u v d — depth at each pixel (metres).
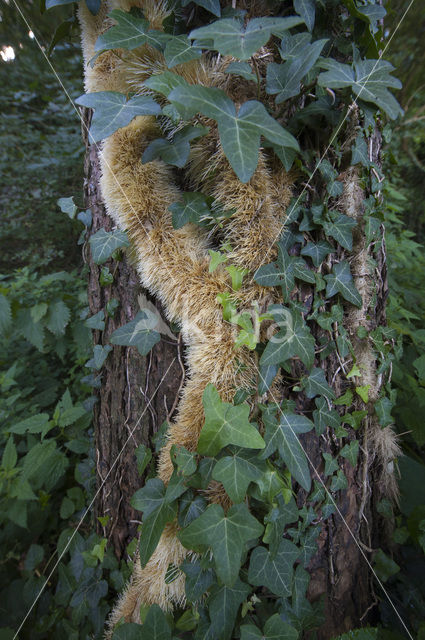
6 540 1.70
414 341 2.01
